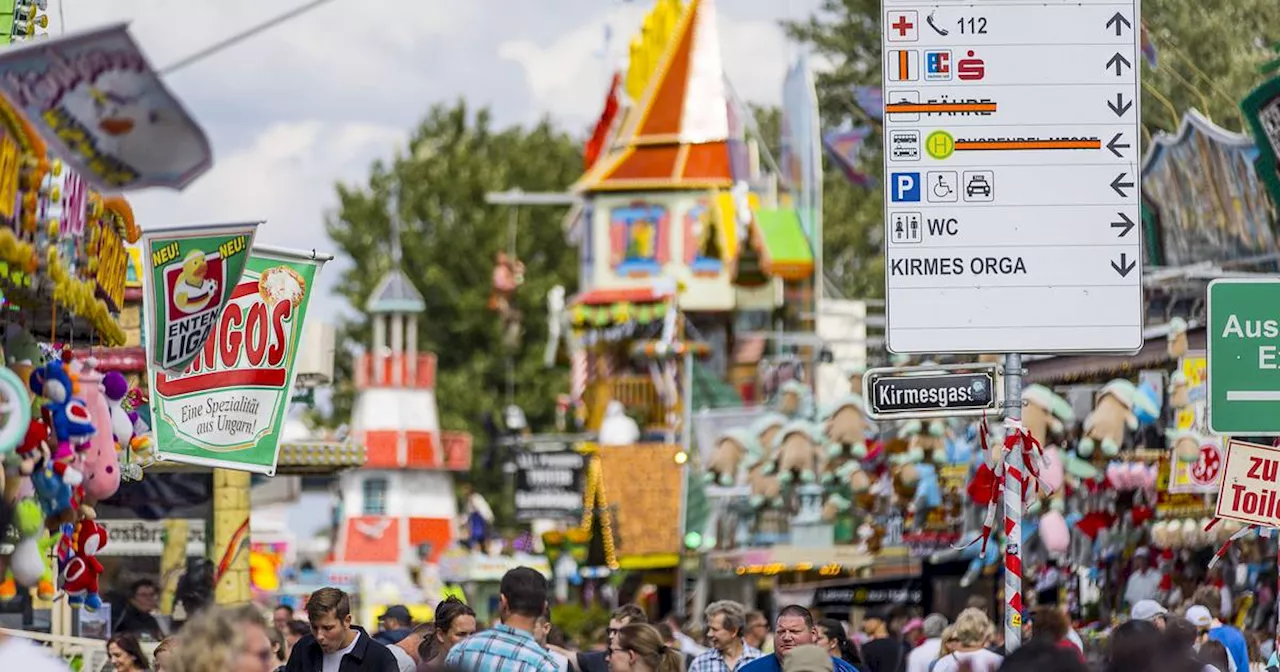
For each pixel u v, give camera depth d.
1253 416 21.02
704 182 80.88
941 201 18.36
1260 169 30.38
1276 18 38.19
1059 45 18.47
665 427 79.69
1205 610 26.06
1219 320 21.06
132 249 29.28
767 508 48.66
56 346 19.86
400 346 103.56
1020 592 18.38
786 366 56.50
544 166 123.56
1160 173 34.09
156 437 20.64
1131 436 33.16
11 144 14.36
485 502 110.94
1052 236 18.42
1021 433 18.50
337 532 102.75
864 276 94.12
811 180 71.75
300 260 21.48
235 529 32.31
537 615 16.34
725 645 21.58
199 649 10.50
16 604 24.88
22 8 18.80
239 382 21.17
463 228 119.94
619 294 80.44
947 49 18.39
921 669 28.75
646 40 84.44
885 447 40.31
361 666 18.64
